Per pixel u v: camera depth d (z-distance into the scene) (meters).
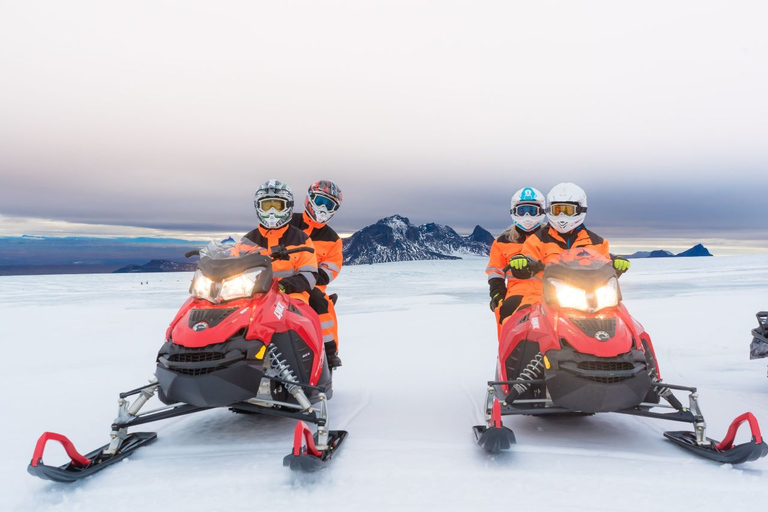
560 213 4.82
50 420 4.79
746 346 8.93
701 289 24.50
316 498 2.93
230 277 3.86
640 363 3.68
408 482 3.15
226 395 3.52
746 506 2.79
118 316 16.23
